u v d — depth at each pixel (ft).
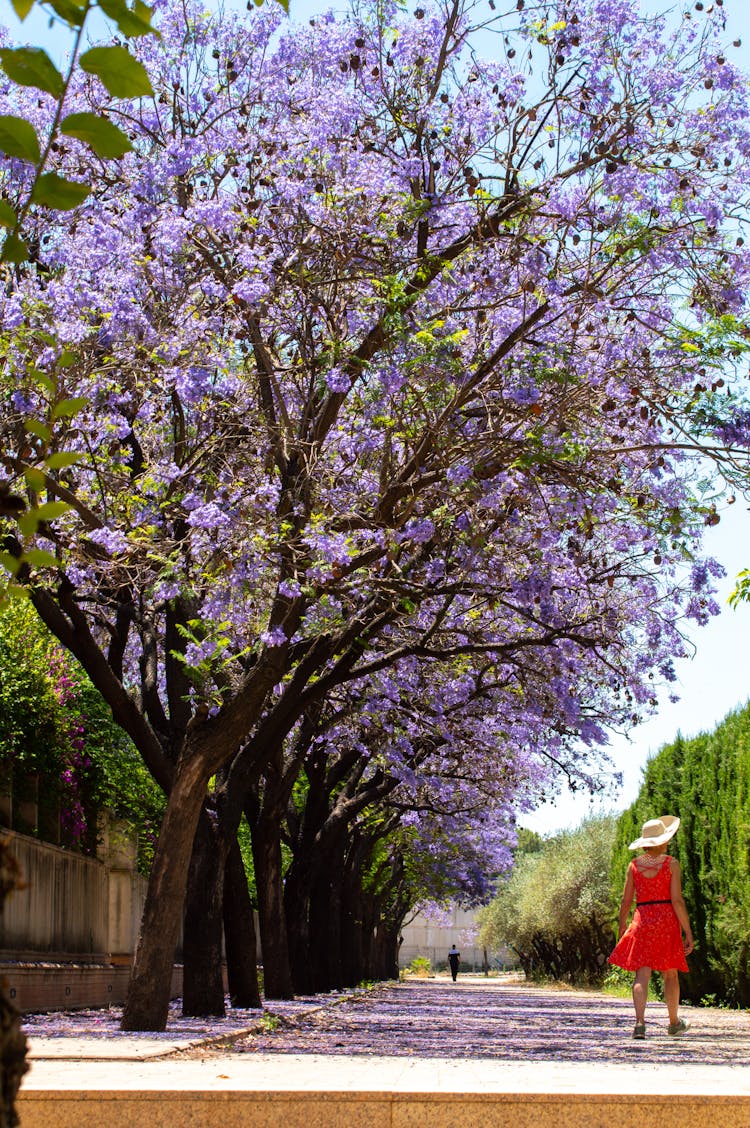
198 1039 34.65
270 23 49.08
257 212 47.70
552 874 179.42
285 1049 35.17
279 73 48.91
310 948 98.22
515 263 44.98
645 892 42.14
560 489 46.14
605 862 171.32
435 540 44.91
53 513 10.14
